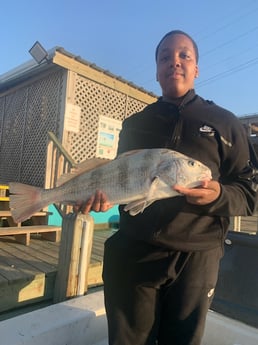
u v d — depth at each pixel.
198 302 1.72
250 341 2.38
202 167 1.62
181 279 1.73
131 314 1.80
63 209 5.60
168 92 1.95
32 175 7.55
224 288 2.98
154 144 1.85
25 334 2.16
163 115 1.88
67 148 6.86
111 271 1.90
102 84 7.49
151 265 1.77
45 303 3.84
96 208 1.76
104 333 2.62
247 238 2.87
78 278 3.77
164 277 1.74
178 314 1.73
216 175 1.74
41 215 5.76
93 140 7.44
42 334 2.20
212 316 2.69
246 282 2.86
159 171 1.63
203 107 1.84
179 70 1.89
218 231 1.74
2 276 3.64
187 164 1.60
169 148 1.79
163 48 1.95
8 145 8.59
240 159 1.75
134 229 1.80
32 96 7.95
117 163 1.76
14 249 4.89
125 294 1.82
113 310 1.84
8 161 8.50
